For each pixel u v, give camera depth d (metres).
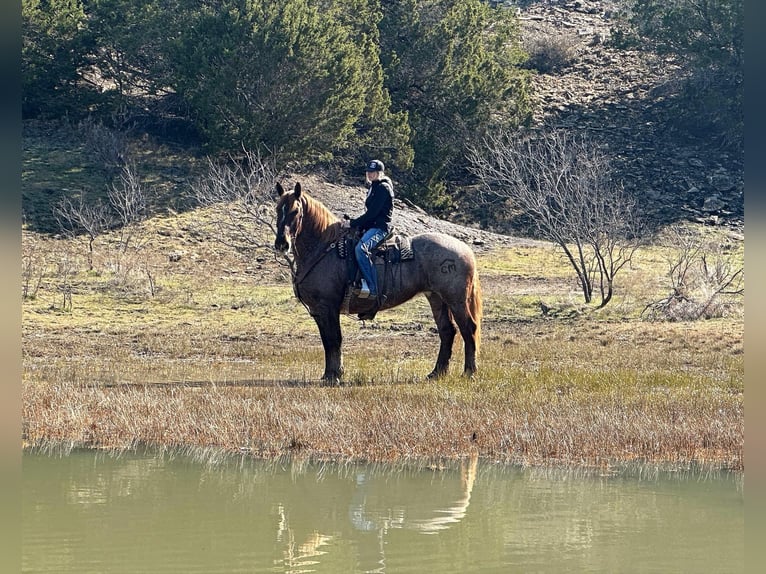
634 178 48.69
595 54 62.28
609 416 14.09
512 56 52.53
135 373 18.91
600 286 30.72
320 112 40.75
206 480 11.73
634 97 56.72
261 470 12.21
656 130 53.25
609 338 23.91
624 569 8.78
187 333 24.70
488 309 28.81
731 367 19.39
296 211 16.97
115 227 36.56
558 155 47.00
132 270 32.06
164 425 13.99
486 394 15.76
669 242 41.06
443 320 17.97
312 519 10.24
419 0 49.97
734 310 27.84
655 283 32.12
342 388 16.50
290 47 39.84
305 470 12.25
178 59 41.03
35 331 24.31
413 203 45.62
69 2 42.97
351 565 8.85
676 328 25.48
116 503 10.73
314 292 17.31
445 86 47.78
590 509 10.68
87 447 13.38
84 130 42.81
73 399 15.31
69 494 11.07
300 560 8.95
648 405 15.04
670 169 49.59
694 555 9.20
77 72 43.78
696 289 29.67
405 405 14.53
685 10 50.81
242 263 34.84
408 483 11.68
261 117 40.22
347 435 13.33
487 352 21.47
